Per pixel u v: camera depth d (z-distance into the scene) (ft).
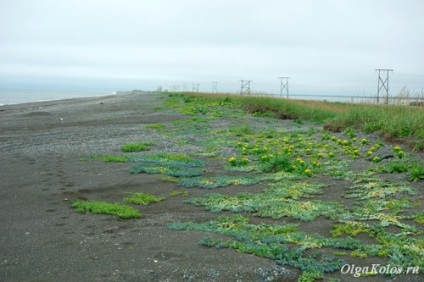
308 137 55.36
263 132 62.39
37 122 87.20
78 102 172.35
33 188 33.86
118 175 37.60
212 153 47.80
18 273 18.56
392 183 31.17
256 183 34.58
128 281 17.53
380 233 22.22
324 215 25.90
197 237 22.34
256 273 18.04
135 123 80.94
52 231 23.91
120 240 22.24
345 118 60.13
